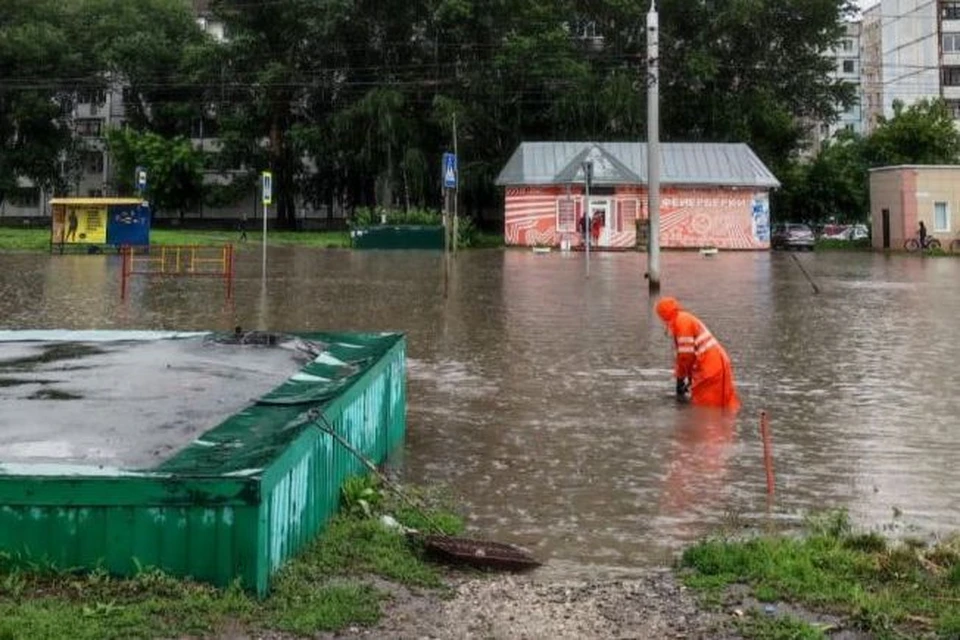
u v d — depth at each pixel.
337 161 60.19
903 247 50.03
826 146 70.56
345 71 59.66
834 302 21.72
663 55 57.19
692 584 5.07
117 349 8.41
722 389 10.29
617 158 51.06
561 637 4.37
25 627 4.03
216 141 68.00
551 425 9.27
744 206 50.47
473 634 4.38
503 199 56.31
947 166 49.47
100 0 69.31
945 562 5.31
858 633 4.39
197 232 56.97
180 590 4.43
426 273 29.55
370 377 7.30
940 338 15.75
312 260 35.62
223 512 4.50
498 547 5.63
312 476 5.45
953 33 91.69
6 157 67.88
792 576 5.07
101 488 4.49
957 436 8.88
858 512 6.60
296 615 4.39
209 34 70.25
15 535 4.51
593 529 6.21
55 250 37.75
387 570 5.11
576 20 60.22
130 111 69.62
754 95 59.19
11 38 65.06
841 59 113.69
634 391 10.99
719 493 7.05
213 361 7.78
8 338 9.09
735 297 22.91
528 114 58.12
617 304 20.61
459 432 8.95
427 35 58.16
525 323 17.17
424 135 56.88
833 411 10.02
